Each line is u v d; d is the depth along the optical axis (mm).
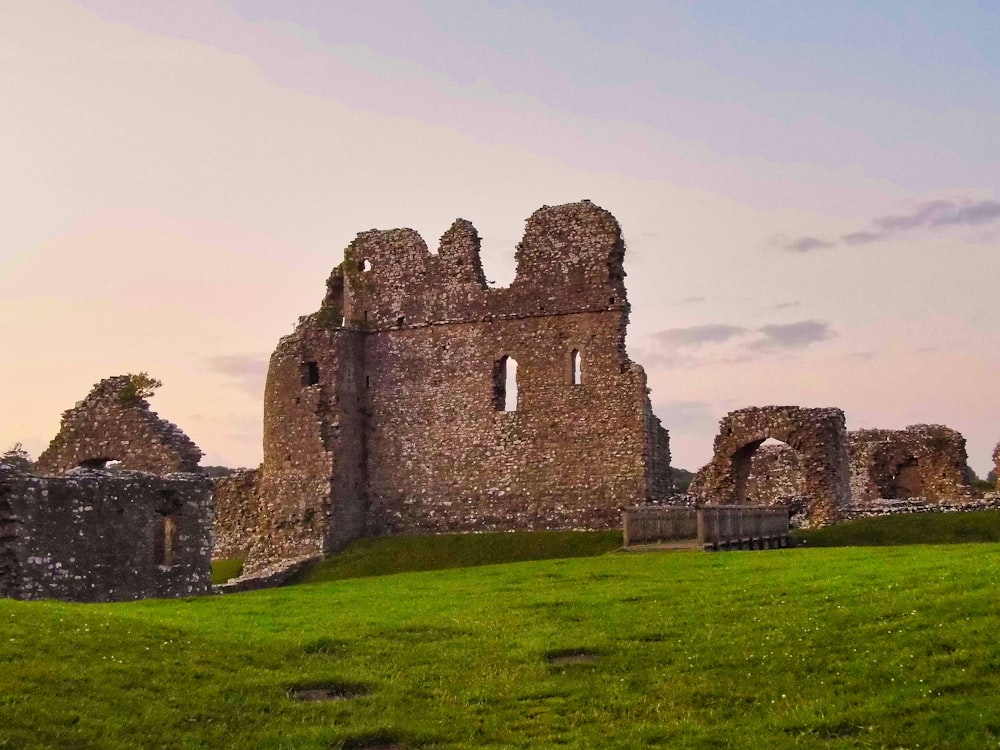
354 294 55781
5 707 16609
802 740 16516
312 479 52562
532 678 19906
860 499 58531
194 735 16953
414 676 20109
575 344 51500
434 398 53750
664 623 22844
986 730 16031
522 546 49688
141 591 32219
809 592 24219
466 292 53812
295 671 20078
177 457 48219
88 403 49750
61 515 30281
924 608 20922
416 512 53375
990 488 63250
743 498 50250
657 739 17109
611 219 51625
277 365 54188
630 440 50031
